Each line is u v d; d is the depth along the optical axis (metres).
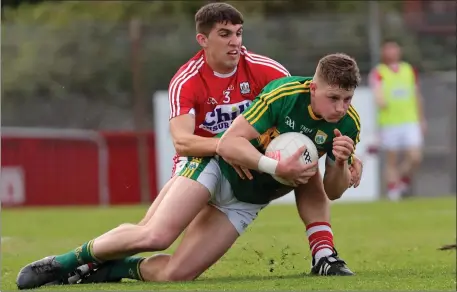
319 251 22.41
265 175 21.88
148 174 58.41
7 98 58.28
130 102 58.53
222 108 23.02
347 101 20.48
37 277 21.44
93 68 58.62
